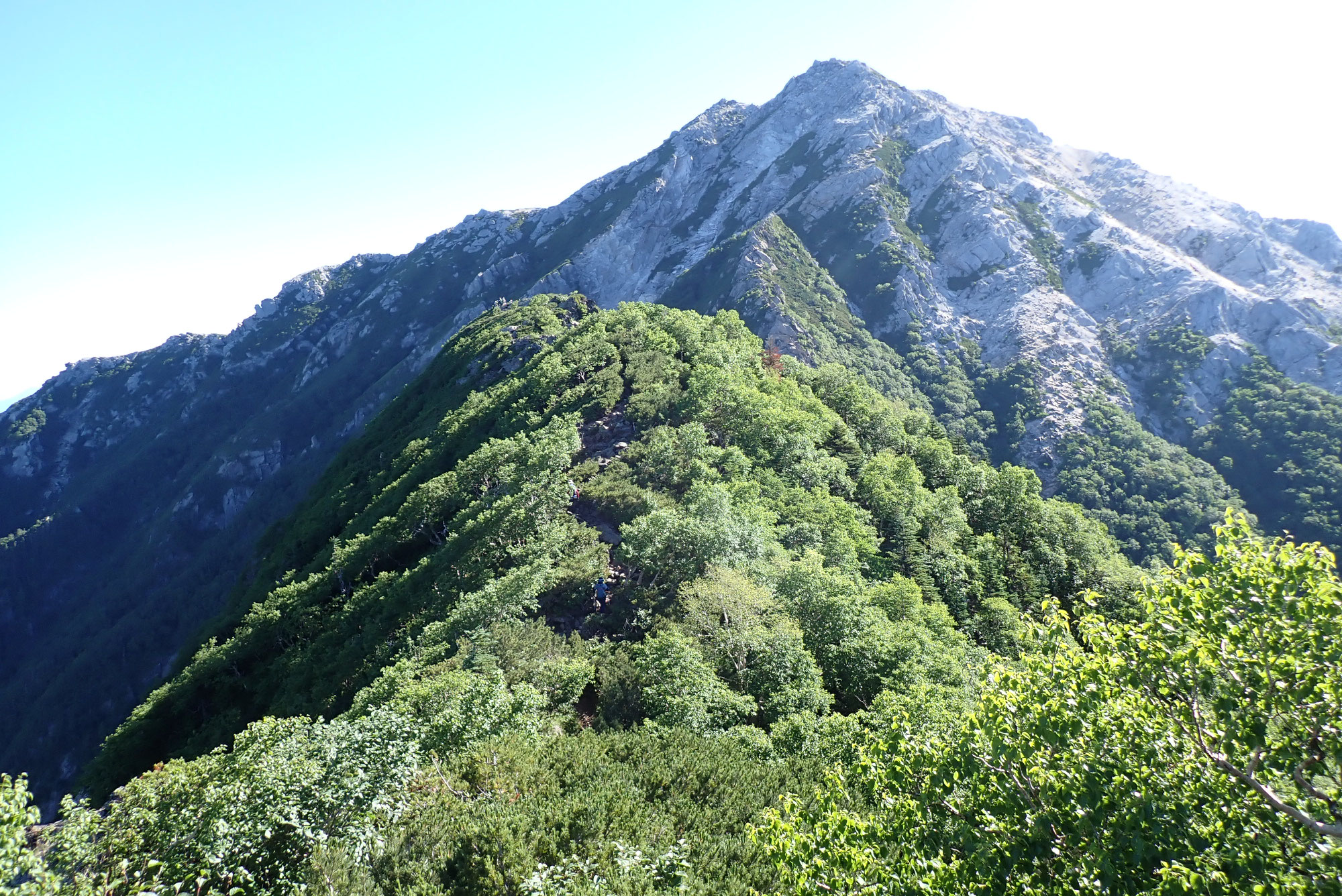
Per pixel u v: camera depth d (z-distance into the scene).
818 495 71.62
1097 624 14.21
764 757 27.84
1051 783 12.63
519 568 48.50
